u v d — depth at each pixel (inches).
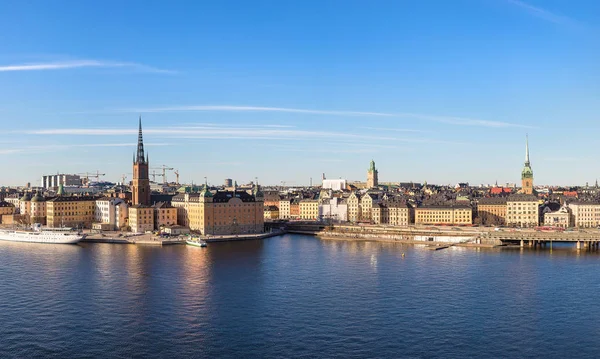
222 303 7214.6
